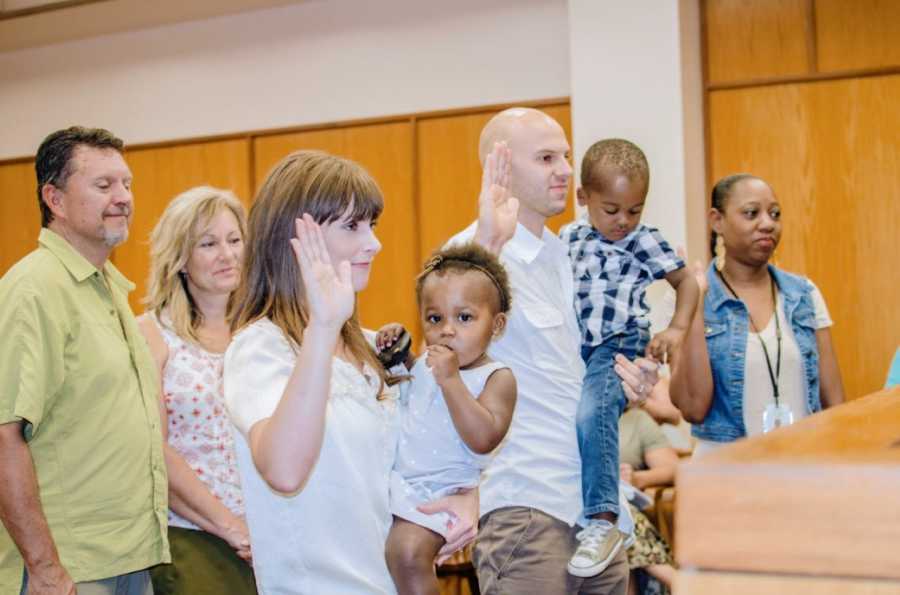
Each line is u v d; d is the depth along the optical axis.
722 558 0.53
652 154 5.29
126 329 2.38
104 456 2.23
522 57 6.20
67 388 2.21
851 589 0.51
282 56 6.88
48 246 2.29
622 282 2.66
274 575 1.58
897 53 5.29
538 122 2.52
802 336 3.12
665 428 5.09
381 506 1.65
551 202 2.50
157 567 2.45
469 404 1.76
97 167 2.34
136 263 7.34
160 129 7.27
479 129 6.33
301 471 1.42
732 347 3.07
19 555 2.24
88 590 2.20
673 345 2.61
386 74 6.58
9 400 2.09
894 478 0.51
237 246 2.68
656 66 5.30
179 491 2.44
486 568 2.43
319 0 6.74
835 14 5.39
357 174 1.65
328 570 1.56
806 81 5.43
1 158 7.78
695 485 0.54
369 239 1.64
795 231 5.45
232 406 1.56
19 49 7.67
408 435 1.77
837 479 0.52
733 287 3.17
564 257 2.65
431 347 1.80
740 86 5.53
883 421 0.68
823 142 5.40
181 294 2.65
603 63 5.39
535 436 2.45
